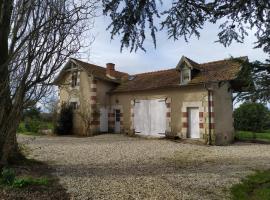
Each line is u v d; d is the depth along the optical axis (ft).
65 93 80.02
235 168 32.60
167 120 65.87
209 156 41.75
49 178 25.14
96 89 75.05
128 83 77.51
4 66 19.27
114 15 21.65
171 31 23.53
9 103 20.49
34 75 20.39
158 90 68.13
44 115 84.69
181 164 34.91
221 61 65.51
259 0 20.77
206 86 59.41
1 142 21.42
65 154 41.11
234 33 23.52
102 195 20.93
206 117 59.31
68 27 20.51
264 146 55.36
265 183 26.03
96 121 74.23
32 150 40.73
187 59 63.36
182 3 21.95
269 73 19.17
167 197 20.90
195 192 22.61
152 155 41.65
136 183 24.52
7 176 21.45
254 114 86.28
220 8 21.61
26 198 19.03
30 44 19.80
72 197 20.20
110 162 35.42
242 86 20.45
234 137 65.62
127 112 73.87
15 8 19.66
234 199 21.44
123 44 22.93
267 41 21.68
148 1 21.24
